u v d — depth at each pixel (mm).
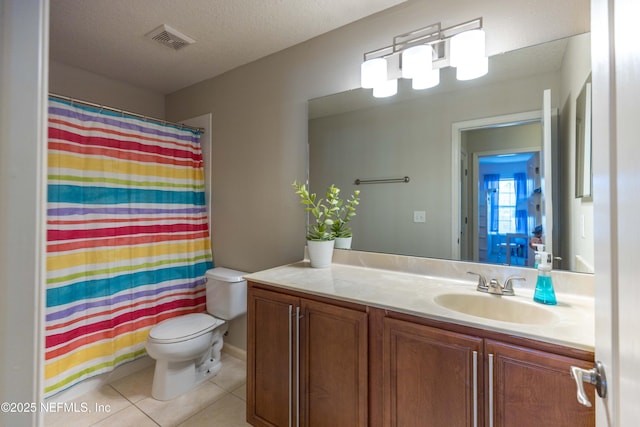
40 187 479
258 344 1546
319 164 1955
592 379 621
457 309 1296
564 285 1270
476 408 984
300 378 1389
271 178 2168
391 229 1718
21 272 456
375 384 1189
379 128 1744
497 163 1438
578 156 1252
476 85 1476
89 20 1758
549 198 1320
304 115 2006
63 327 1739
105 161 1945
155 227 2221
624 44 481
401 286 1405
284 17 1739
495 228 1440
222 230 2465
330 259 1826
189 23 1792
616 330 520
